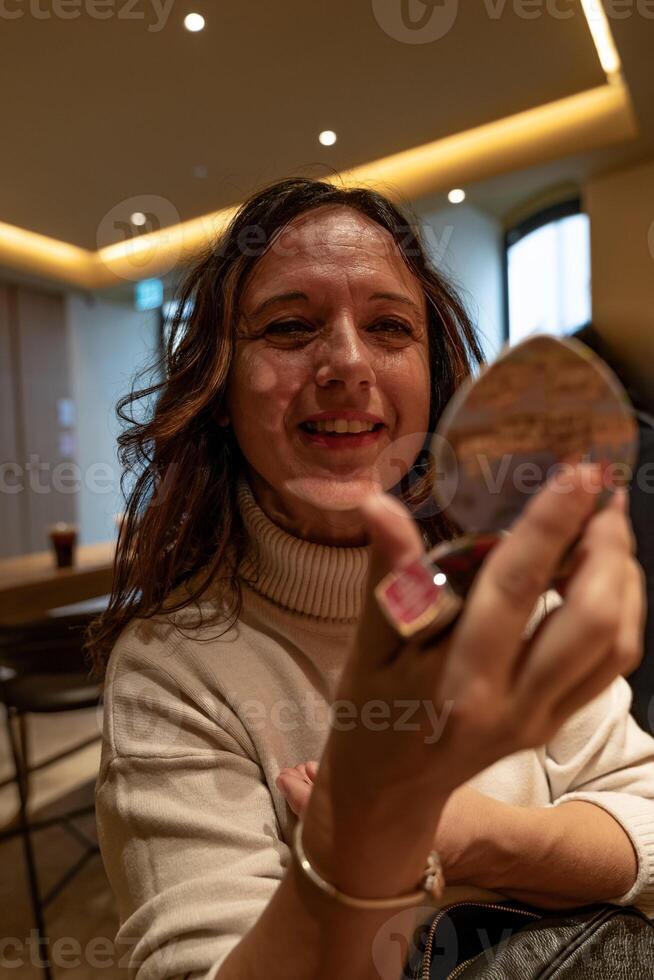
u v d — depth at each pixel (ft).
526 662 0.87
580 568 0.89
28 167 10.39
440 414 2.57
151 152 9.98
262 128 9.42
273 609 2.12
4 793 7.59
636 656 0.89
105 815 1.88
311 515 2.04
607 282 10.69
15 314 16.28
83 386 17.62
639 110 8.84
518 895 1.91
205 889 1.58
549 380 1.05
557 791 2.30
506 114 9.37
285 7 6.81
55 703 5.23
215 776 1.84
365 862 1.06
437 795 0.99
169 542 2.37
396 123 9.45
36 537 16.83
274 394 1.95
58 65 7.63
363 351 1.88
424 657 0.91
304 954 1.15
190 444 2.31
